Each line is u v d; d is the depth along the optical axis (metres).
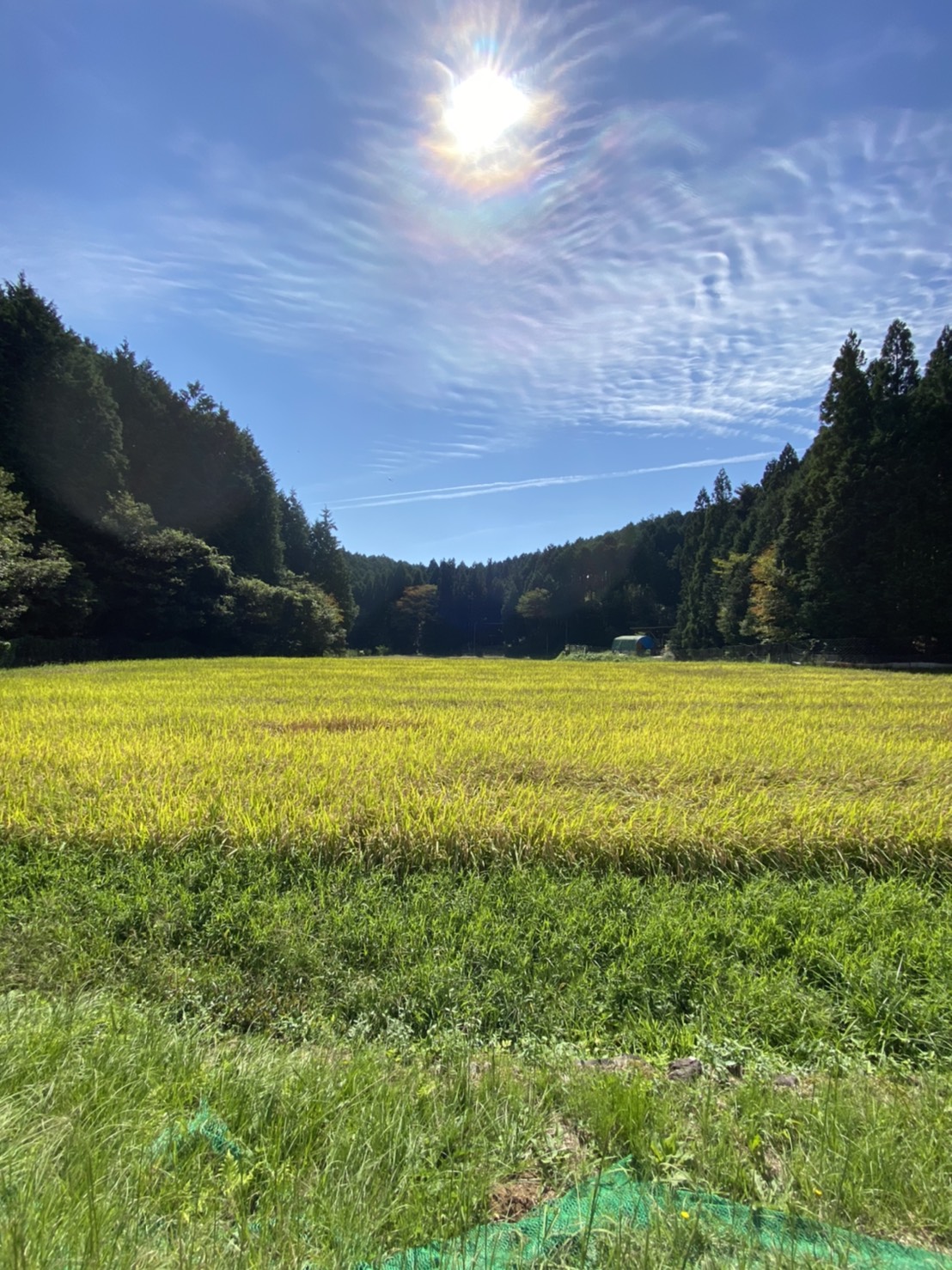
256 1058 2.43
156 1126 1.90
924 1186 1.78
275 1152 1.83
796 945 3.39
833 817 4.91
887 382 35.72
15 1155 1.71
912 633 33.97
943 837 4.63
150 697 12.66
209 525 47.62
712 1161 1.88
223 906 3.72
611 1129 2.02
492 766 6.50
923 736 8.99
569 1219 1.63
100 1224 1.46
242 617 39.22
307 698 13.30
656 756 7.10
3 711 10.32
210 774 5.73
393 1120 1.99
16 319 31.34
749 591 51.56
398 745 7.40
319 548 68.94
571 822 4.68
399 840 4.43
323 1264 1.43
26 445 30.25
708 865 4.38
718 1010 2.92
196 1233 1.51
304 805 4.94
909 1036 2.77
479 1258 1.49
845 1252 1.54
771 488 61.09
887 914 3.72
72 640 29.34
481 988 3.08
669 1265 1.47
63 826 4.48
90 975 3.18
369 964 3.27
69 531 32.03
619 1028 2.90
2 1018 2.53
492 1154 1.92
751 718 10.84
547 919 3.62
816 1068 2.59
